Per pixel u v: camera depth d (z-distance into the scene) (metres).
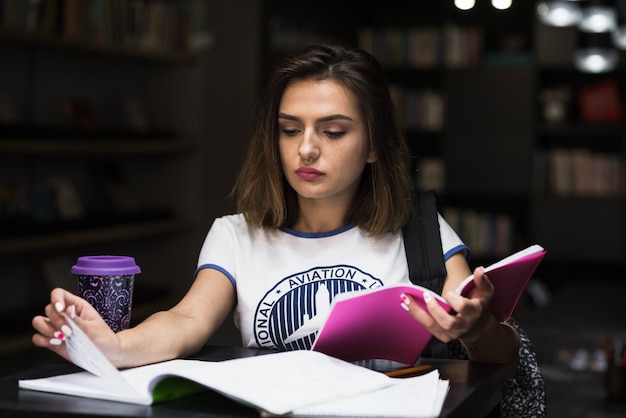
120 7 5.54
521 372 2.04
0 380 1.55
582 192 8.42
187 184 6.19
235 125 6.77
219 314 1.91
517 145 8.48
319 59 1.86
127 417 1.33
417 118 8.69
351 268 1.94
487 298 1.56
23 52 5.21
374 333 1.68
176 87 6.20
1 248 4.64
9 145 4.65
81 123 5.50
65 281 5.44
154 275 6.24
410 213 1.98
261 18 6.75
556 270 8.60
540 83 8.77
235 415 1.34
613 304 5.79
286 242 1.97
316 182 1.85
